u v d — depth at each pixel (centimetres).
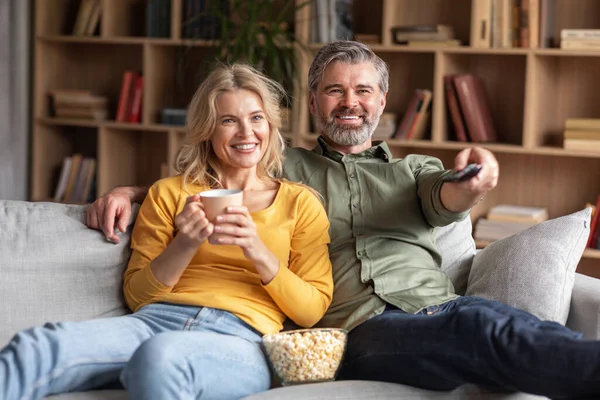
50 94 462
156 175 473
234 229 195
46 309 212
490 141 402
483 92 404
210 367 183
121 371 191
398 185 238
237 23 434
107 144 454
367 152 249
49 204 230
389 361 199
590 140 378
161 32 440
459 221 245
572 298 232
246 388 192
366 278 223
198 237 197
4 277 210
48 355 181
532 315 206
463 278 254
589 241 386
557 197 414
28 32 473
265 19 435
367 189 238
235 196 195
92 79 479
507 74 413
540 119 407
